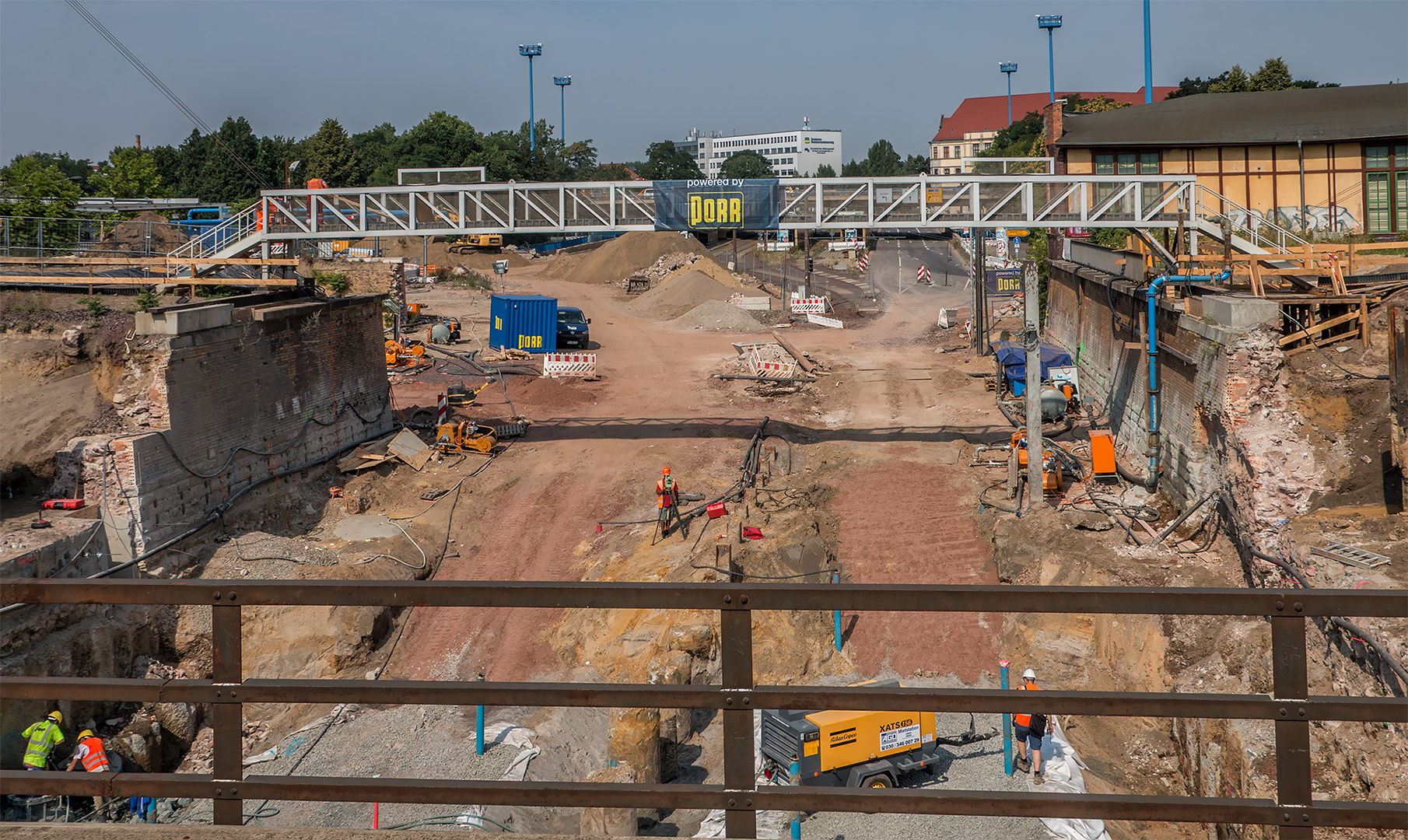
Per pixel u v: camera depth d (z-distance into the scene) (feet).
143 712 71.20
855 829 53.83
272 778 11.55
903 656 83.30
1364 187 147.23
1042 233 193.98
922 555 96.94
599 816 53.42
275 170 391.65
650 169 654.53
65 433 82.23
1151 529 90.33
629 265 315.99
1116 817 11.07
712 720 77.00
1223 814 10.93
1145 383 104.06
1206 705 10.77
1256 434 75.00
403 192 112.57
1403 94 148.56
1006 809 11.09
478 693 11.16
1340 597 10.50
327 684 11.32
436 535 103.45
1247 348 75.92
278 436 102.06
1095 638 80.28
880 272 323.78
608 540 101.50
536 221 112.27
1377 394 73.26
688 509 105.09
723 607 10.96
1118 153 152.25
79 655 67.77
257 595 11.26
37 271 108.06
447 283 296.51
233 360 93.71
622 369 174.81
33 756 55.47
